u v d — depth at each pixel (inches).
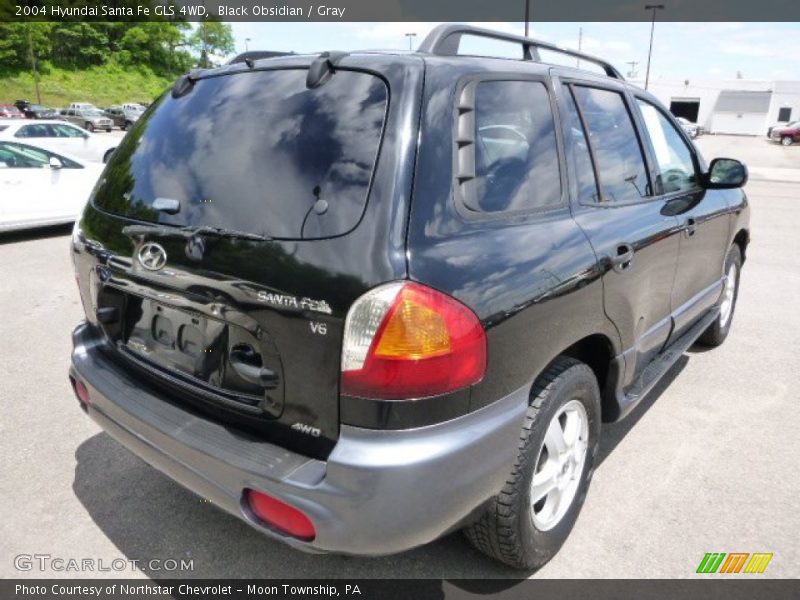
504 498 83.7
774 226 417.1
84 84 2541.8
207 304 79.8
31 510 109.4
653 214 117.8
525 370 80.5
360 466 68.2
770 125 2566.4
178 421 83.9
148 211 88.4
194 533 104.7
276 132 81.2
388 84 77.4
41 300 233.3
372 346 68.0
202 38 3041.3
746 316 222.1
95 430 137.1
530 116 93.4
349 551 71.3
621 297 102.7
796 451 131.0
